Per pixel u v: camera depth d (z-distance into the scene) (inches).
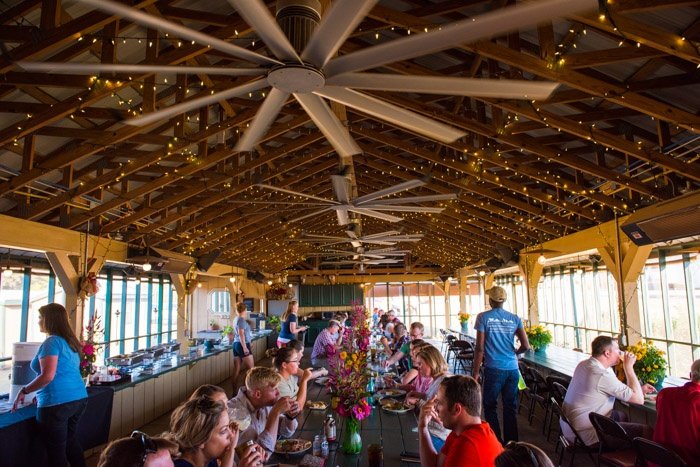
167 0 173.2
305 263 828.0
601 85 162.9
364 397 123.1
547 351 318.7
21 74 163.0
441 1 186.4
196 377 339.3
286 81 85.8
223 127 226.8
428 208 252.8
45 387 149.6
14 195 233.5
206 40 76.1
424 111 231.8
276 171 318.7
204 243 402.6
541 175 272.2
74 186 259.4
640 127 221.5
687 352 323.0
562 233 369.1
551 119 201.5
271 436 113.0
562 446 188.4
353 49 209.6
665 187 236.4
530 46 196.4
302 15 87.5
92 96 167.6
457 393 91.0
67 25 138.6
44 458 161.0
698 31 151.3
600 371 158.1
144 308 481.4
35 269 348.8
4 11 144.9
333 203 247.4
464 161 309.6
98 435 199.9
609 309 420.8
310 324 659.4
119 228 292.7
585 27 166.7
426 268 805.2
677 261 334.6
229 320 582.9
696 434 123.9
